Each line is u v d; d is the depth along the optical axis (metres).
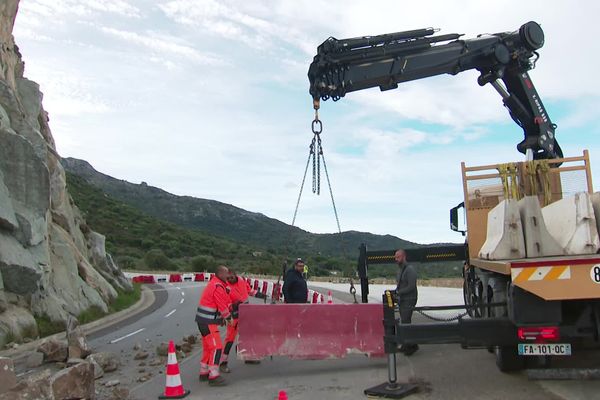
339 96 9.85
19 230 14.55
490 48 11.02
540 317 6.27
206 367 8.40
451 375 7.82
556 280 6.10
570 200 7.03
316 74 9.43
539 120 11.73
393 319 7.08
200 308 8.26
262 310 8.76
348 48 9.64
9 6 20.89
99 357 9.45
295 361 9.63
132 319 18.66
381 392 6.89
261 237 143.12
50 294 15.66
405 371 8.29
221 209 171.12
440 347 10.12
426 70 10.62
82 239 25.03
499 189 9.70
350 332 8.62
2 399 5.71
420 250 12.62
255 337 8.65
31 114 20.92
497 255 7.05
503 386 7.03
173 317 18.67
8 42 21.06
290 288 9.67
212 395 7.43
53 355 9.78
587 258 6.06
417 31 10.27
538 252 6.81
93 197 89.19
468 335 6.82
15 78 21.12
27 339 12.77
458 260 12.33
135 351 11.62
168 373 7.43
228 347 8.99
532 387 6.89
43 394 6.05
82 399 6.70
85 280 20.50
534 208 6.91
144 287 36.28
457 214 11.68
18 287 13.90
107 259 28.02
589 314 6.34
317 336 8.62
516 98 11.70
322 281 37.97
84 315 17.23
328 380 7.99
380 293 24.83
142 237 76.50
